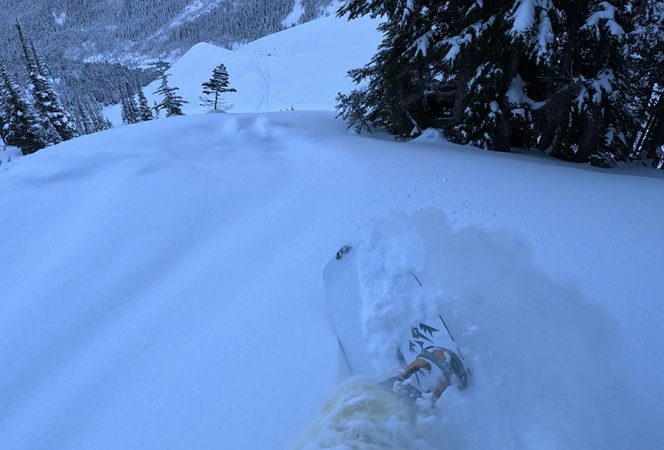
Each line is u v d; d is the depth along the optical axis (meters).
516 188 4.16
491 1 6.80
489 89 7.39
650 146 10.59
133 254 3.44
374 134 9.32
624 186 4.33
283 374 2.17
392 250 3.03
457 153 6.08
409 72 8.56
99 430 2.00
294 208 4.00
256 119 7.96
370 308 2.51
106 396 2.19
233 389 2.11
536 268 2.73
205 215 4.02
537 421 1.68
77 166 5.22
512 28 6.05
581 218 3.40
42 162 5.45
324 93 67.00
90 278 3.18
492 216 3.48
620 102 7.27
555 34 6.61
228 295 2.88
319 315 2.55
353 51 86.44
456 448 1.60
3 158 31.17
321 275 2.94
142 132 6.64
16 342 2.60
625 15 6.86
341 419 1.61
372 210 3.75
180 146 6.05
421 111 9.55
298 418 1.89
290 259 3.19
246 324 2.57
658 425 1.66
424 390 1.87
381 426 1.56
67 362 2.45
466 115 7.78
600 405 1.75
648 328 2.18
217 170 5.14
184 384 2.19
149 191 4.47
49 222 4.03
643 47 7.35
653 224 3.29
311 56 88.25
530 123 7.48
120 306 2.89
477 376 1.93
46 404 2.18
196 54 111.56
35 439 2.00
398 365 2.11
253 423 1.90
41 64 31.45
